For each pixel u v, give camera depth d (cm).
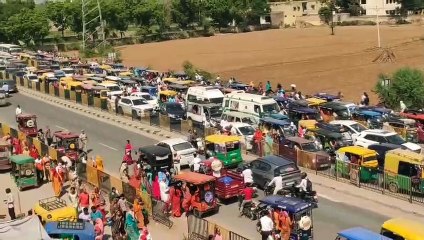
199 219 2695
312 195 3069
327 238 2661
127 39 15750
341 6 18525
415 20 16238
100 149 4569
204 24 17675
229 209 3130
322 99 5572
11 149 4112
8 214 3081
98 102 6203
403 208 2994
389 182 3228
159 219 2977
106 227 2958
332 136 4034
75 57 11788
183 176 3091
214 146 3822
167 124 5128
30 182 3612
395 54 9825
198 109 5062
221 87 6122
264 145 4091
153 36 16200
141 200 2967
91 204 3133
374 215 2941
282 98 5466
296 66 9231
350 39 12631
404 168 3200
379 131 4019
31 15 14912
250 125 4472
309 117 4850
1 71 8494
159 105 5647
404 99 5706
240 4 18400
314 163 3688
